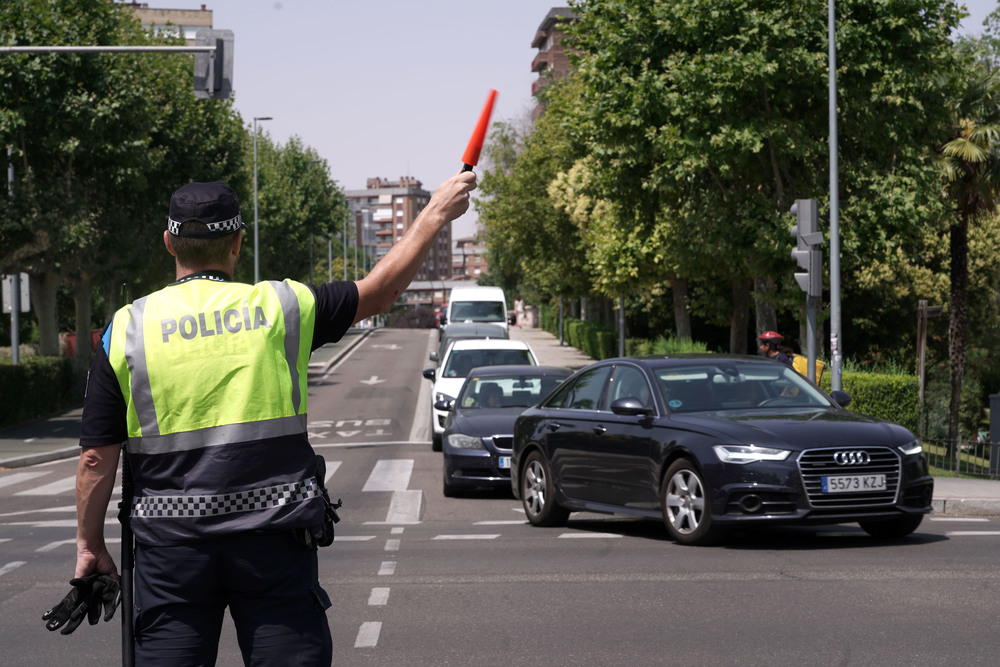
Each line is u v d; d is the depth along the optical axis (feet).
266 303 10.13
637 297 160.45
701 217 88.79
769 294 88.28
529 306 350.64
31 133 96.27
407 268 10.14
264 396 9.92
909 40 83.25
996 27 108.37
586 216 135.64
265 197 213.25
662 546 32.37
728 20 81.35
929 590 25.16
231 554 9.75
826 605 23.73
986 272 149.79
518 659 19.86
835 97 72.08
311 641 9.98
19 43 93.25
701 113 82.07
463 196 10.19
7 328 191.21
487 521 40.45
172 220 10.41
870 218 84.89
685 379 34.96
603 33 86.02
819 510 30.45
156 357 9.87
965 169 100.89
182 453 9.81
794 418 32.42
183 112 128.67
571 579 27.14
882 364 134.41
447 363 73.41
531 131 177.88
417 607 24.25
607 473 35.19
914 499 31.76
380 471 60.23
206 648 9.99
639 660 19.65
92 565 10.37
